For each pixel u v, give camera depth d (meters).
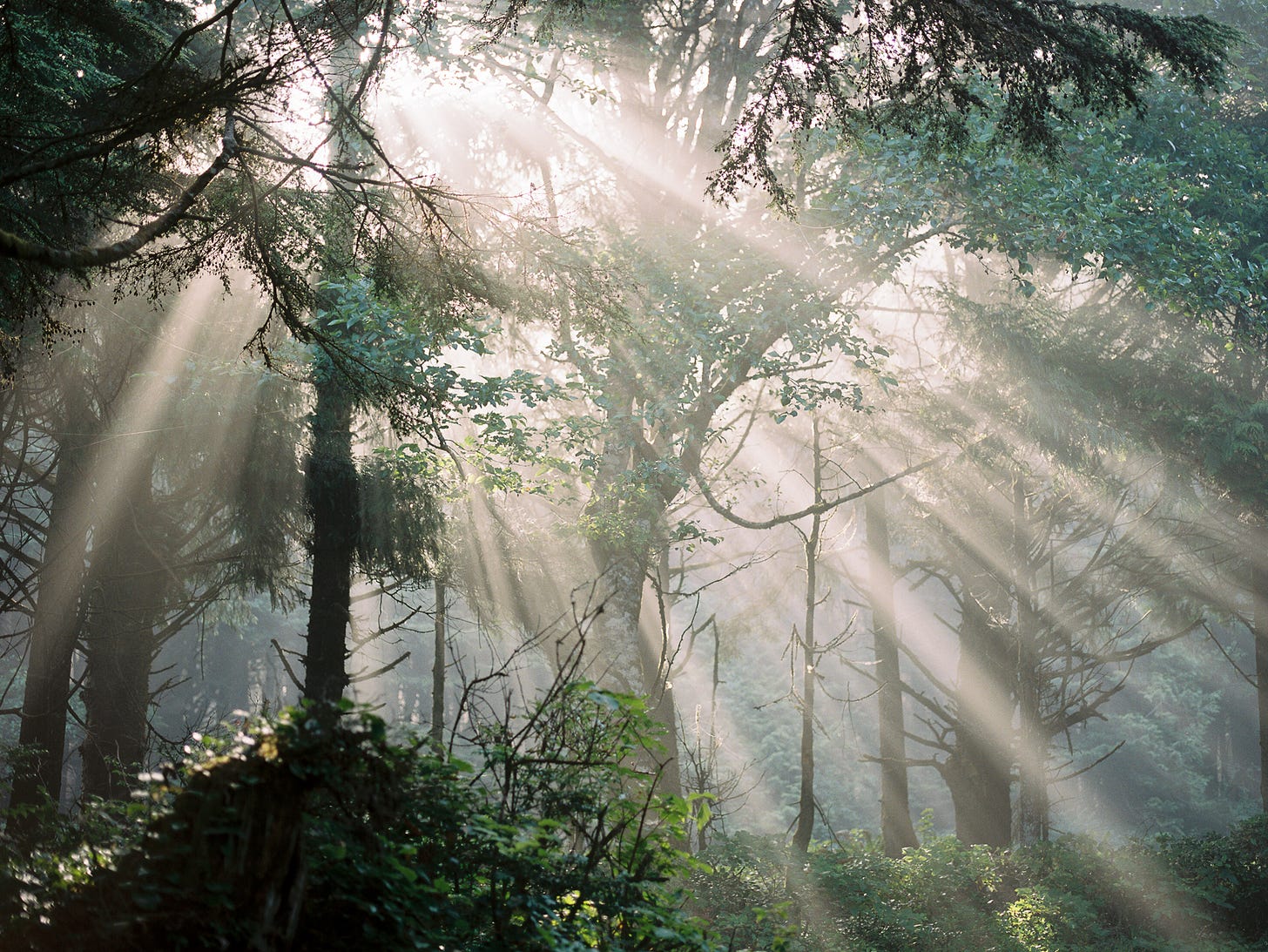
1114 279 17.91
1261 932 17.34
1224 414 21.28
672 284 16.19
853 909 13.72
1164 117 20.89
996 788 22.86
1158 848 20.48
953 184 16.62
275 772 3.20
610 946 4.14
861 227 16.62
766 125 8.45
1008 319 20.61
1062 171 16.48
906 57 8.38
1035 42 8.30
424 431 12.34
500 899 4.06
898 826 23.20
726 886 12.73
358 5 7.48
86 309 12.71
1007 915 15.56
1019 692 22.47
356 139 10.93
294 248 7.85
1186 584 24.33
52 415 14.34
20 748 9.52
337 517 14.01
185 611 16.45
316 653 13.88
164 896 3.02
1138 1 23.91
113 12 9.00
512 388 15.27
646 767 13.81
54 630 14.49
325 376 12.92
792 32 8.35
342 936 3.34
